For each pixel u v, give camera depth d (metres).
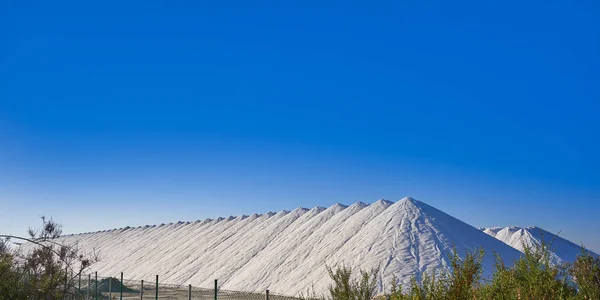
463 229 47.69
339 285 12.52
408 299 8.91
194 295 42.75
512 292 8.80
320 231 57.50
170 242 108.81
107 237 155.88
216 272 65.25
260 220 90.94
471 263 8.85
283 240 63.06
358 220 54.03
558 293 9.16
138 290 47.38
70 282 14.26
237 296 41.16
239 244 75.31
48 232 13.91
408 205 51.84
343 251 46.41
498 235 85.12
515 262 10.12
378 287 36.12
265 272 52.84
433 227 46.38
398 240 44.00
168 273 79.31
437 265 38.84
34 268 13.55
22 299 12.66
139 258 105.75
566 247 64.31
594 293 9.34
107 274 100.19
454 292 8.43
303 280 44.72
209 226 110.06
